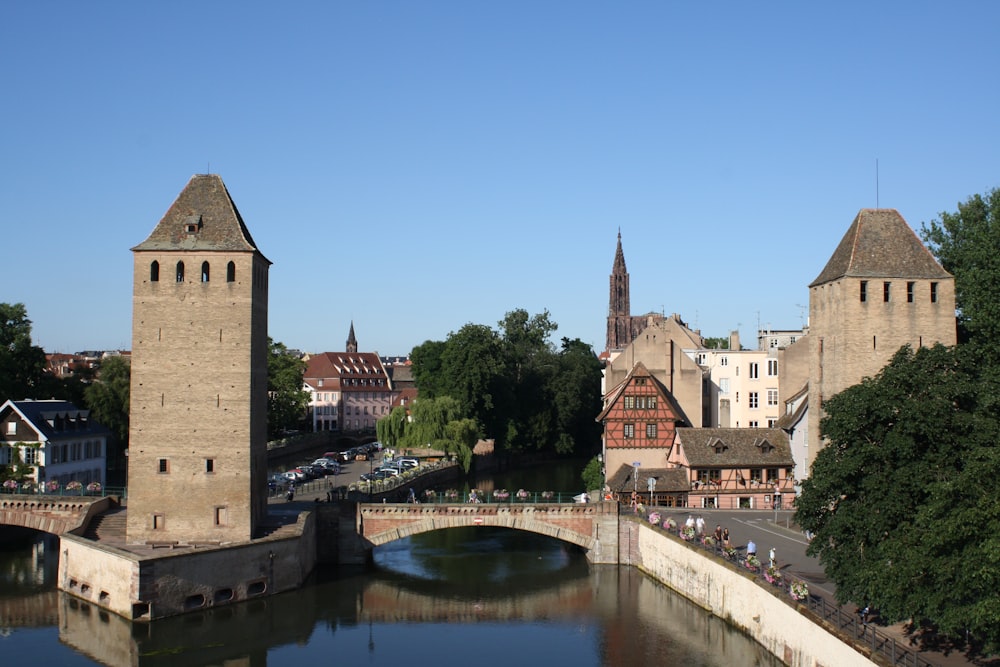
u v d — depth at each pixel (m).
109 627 57.19
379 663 51.81
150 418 65.06
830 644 41.78
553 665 51.06
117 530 69.88
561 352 178.12
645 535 72.19
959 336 72.44
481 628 58.19
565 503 74.19
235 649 53.91
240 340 65.31
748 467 86.62
